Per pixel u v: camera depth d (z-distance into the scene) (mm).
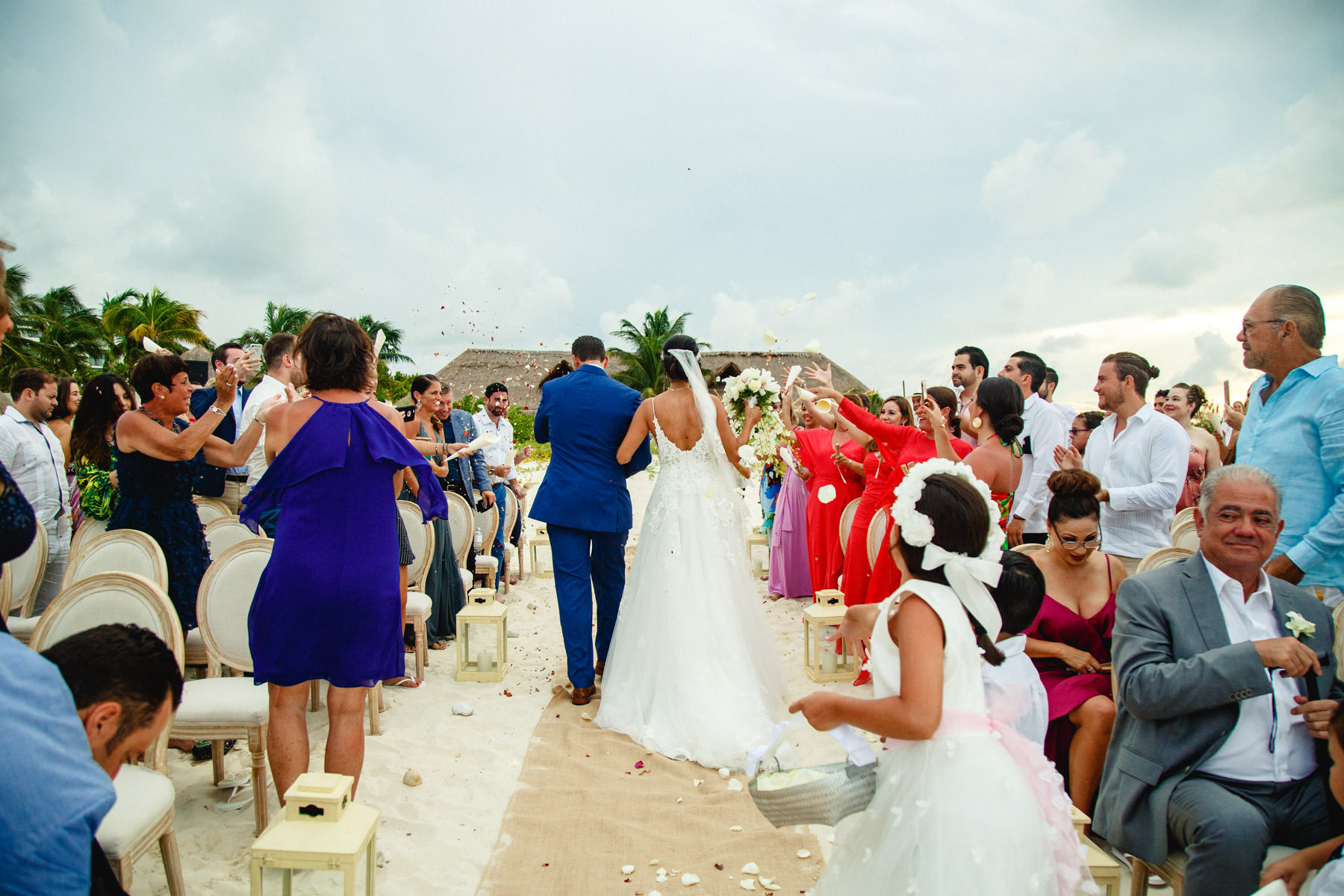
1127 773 2285
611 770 3615
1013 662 2486
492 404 7691
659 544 4121
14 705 1260
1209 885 2041
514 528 7867
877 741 3562
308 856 1951
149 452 3506
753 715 3781
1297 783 2182
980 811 1675
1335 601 2893
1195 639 2258
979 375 5449
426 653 5133
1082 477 2879
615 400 4426
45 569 4438
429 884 2689
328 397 2844
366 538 2736
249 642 2730
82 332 42469
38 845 1226
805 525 6996
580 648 4453
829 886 1901
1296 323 2979
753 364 40938
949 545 1798
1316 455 2945
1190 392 5848
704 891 2658
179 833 2977
